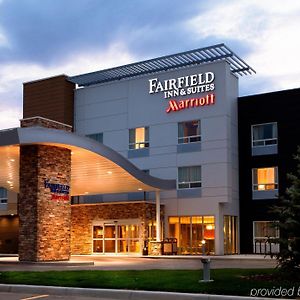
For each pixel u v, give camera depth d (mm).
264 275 15961
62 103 43406
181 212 38000
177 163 38594
